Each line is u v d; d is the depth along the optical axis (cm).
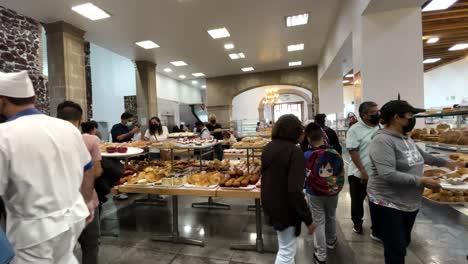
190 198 422
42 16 525
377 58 375
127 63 1189
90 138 171
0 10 637
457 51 802
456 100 968
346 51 581
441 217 299
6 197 99
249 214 340
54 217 104
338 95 981
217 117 1229
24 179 97
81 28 594
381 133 156
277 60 967
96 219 185
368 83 378
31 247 98
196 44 741
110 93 1116
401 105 150
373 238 253
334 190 207
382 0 338
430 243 241
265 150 167
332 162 207
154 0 480
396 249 149
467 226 274
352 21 440
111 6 495
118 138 453
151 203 395
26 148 99
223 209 363
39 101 746
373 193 162
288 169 155
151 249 252
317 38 742
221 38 700
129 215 347
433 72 1127
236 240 265
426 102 1182
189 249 250
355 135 247
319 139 217
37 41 743
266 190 160
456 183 149
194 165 361
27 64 711
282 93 1720
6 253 76
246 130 1377
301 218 150
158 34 652
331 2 522
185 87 1439
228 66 1023
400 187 150
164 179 271
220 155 495
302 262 223
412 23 365
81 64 597
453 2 396
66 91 550
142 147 325
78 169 121
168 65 979
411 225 159
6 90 105
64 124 120
